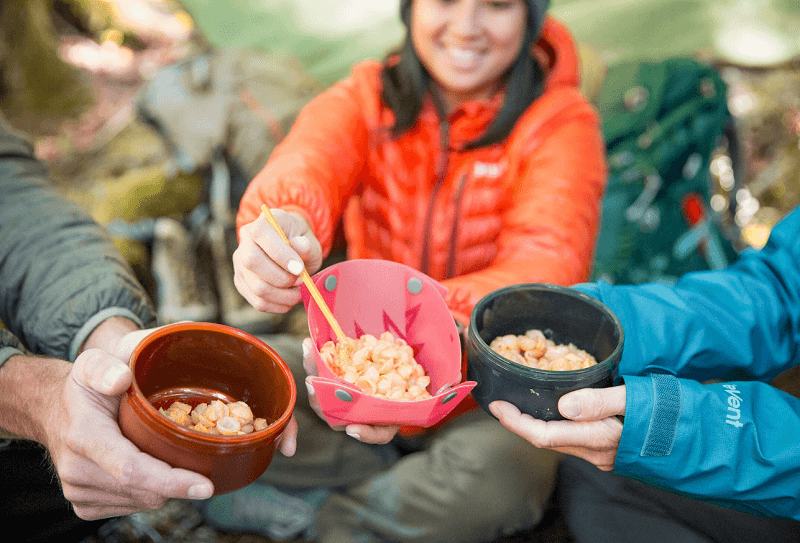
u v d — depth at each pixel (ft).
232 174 7.50
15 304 3.35
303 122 4.68
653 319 3.27
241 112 7.25
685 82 7.23
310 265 3.22
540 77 5.00
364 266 3.14
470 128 4.88
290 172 3.98
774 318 3.35
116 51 12.66
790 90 9.76
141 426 2.29
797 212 3.58
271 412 2.74
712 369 3.37
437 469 4.72
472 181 4.98
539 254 4.27
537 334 3.27
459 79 4.64
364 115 4.98
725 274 3.53
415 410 2.60
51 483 3.14
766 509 2.93
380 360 2.92
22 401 2.75
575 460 5.05
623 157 7.18
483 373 2.84
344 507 4.81
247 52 7.58
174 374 2.75
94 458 2.35
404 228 5.18
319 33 7.54
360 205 5.39
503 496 4.63
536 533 4.89
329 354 2.88
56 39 12.19
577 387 2.72
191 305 6.91
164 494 2.34
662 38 7.23
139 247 7.19
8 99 10.64
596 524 4.65
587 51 6.82
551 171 4.63
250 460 2.37
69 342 3.21
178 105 7.30
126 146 8.82
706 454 2.80
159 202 7.31
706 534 4.38
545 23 5.06
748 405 2.88
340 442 4.95
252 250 2.88
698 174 7.14
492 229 5.08
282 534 4.89
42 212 3.57
